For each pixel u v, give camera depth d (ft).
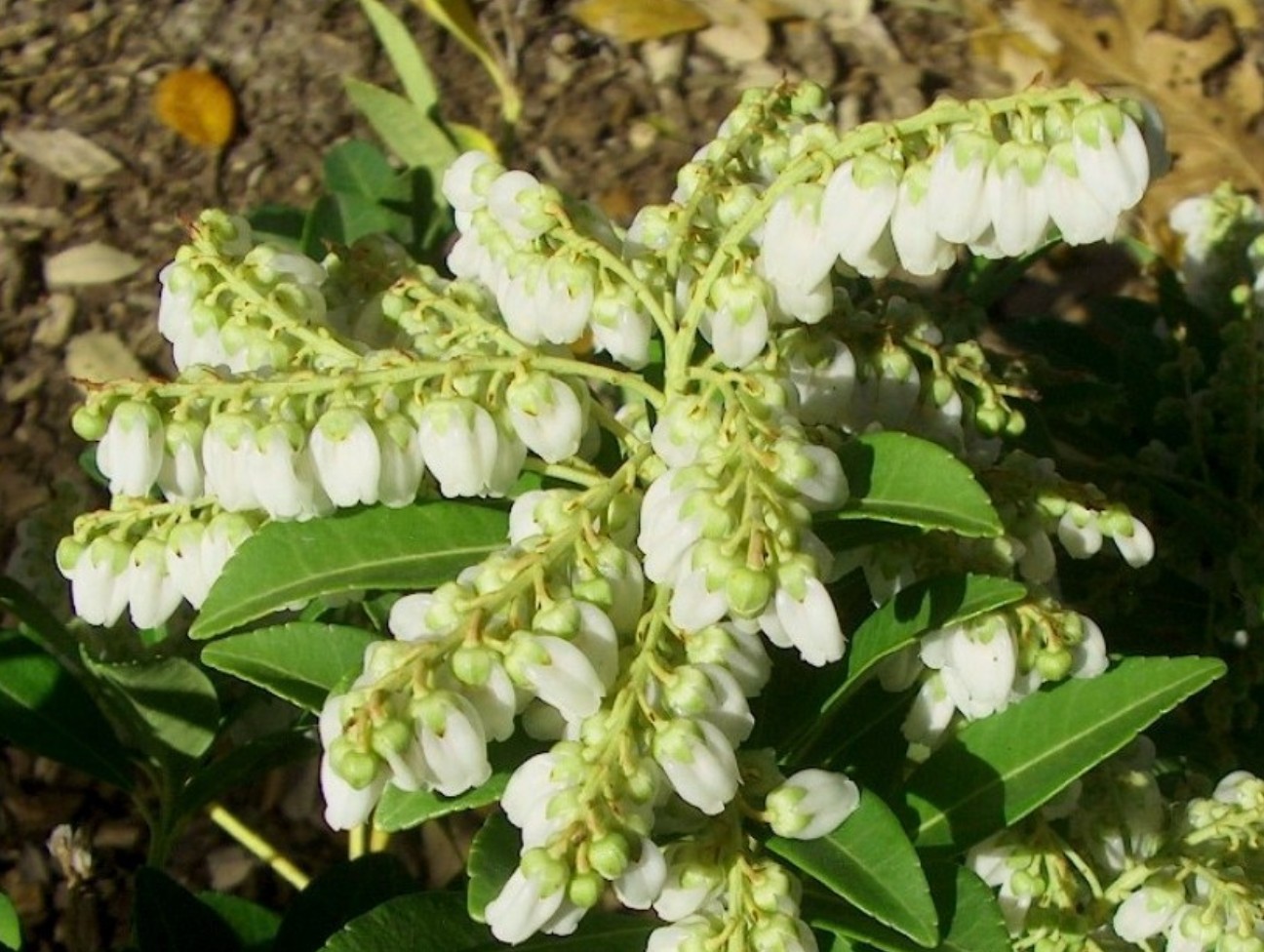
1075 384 0.72
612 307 0.46
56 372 1.11
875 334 0.52
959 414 0.53
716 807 0.41
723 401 0.46
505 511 0.48
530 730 0.43
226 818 0.84
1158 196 1.23
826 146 0.44
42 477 1.05
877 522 0.47
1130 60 1.32
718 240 0.48
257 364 0.49
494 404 0.45
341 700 0.39
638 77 1.29
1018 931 0.53
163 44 1.30
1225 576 0.72
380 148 1.23
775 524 0.40
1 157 1.22
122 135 1.24
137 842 0.92
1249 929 0.49
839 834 0.44
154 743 0.65
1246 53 1.32
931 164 0.42
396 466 0.45
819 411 0.50
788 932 0.41
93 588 0.49
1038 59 1.32
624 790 0.40
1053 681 0.49
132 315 1.15
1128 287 1.17
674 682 0.41
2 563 1.00
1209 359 0.84
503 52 1.30
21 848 0.92
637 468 0.45
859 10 1.34
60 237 1.18
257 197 1.21
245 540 0.46
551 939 0.46
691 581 0.40
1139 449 0.82
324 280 0.52
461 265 0.52
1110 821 0.54
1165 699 0.48
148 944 0.65
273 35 1.30
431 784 0.39
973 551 0.49
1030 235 0.42
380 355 0.46
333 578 0.46
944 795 0.49
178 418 0.45
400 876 0.66
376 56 1.29
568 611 0.41
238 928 0.69
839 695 0.47
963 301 0.70
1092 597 0.71
